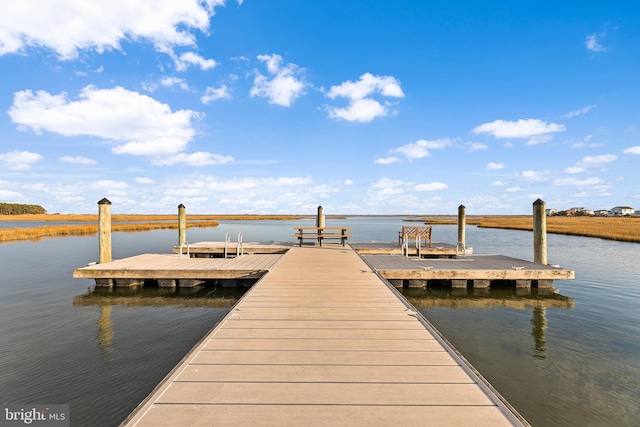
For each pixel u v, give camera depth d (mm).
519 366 5387
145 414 2590
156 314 8078
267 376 3191
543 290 10094
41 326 7172
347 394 2896
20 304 8797
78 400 4379
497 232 38500
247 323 4719
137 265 10820
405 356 3664
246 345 3934
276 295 6312
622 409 4215
